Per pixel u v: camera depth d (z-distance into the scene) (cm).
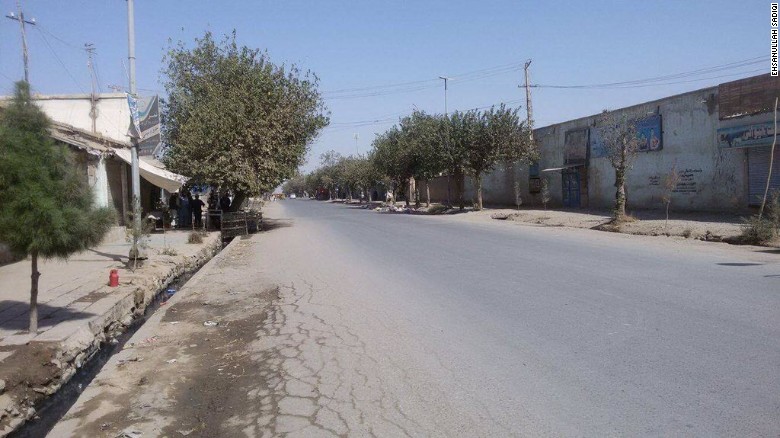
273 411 454
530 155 3191
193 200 2811
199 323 799
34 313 702
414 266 1199
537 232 1919
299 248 1734
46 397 595
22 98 645
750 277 921
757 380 457
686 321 648
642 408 415
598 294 818
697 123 2127
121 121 2530
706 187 2097
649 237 1645
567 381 478
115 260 1405
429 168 3797
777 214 1430
